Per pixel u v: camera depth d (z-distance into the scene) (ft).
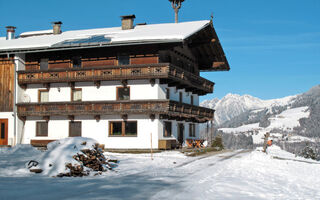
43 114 111.65
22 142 115.55
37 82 112.68
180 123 122.72
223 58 133.28
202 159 81.05
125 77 104.22
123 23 124.98
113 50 108.47
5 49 111.24
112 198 34.14
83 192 37.35
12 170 56.59
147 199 33.99
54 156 57.67
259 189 44.19
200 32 117.29
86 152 60.34
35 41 117.19
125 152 102.68
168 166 67.77
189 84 117.08
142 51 105.50
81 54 111.86
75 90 112.68
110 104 106.11
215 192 39.65
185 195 36.63
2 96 115.14
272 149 118.73
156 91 104.68
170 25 122.31
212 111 143.23
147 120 104.94
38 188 39.29
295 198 40.50
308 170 70.23
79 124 111.45
